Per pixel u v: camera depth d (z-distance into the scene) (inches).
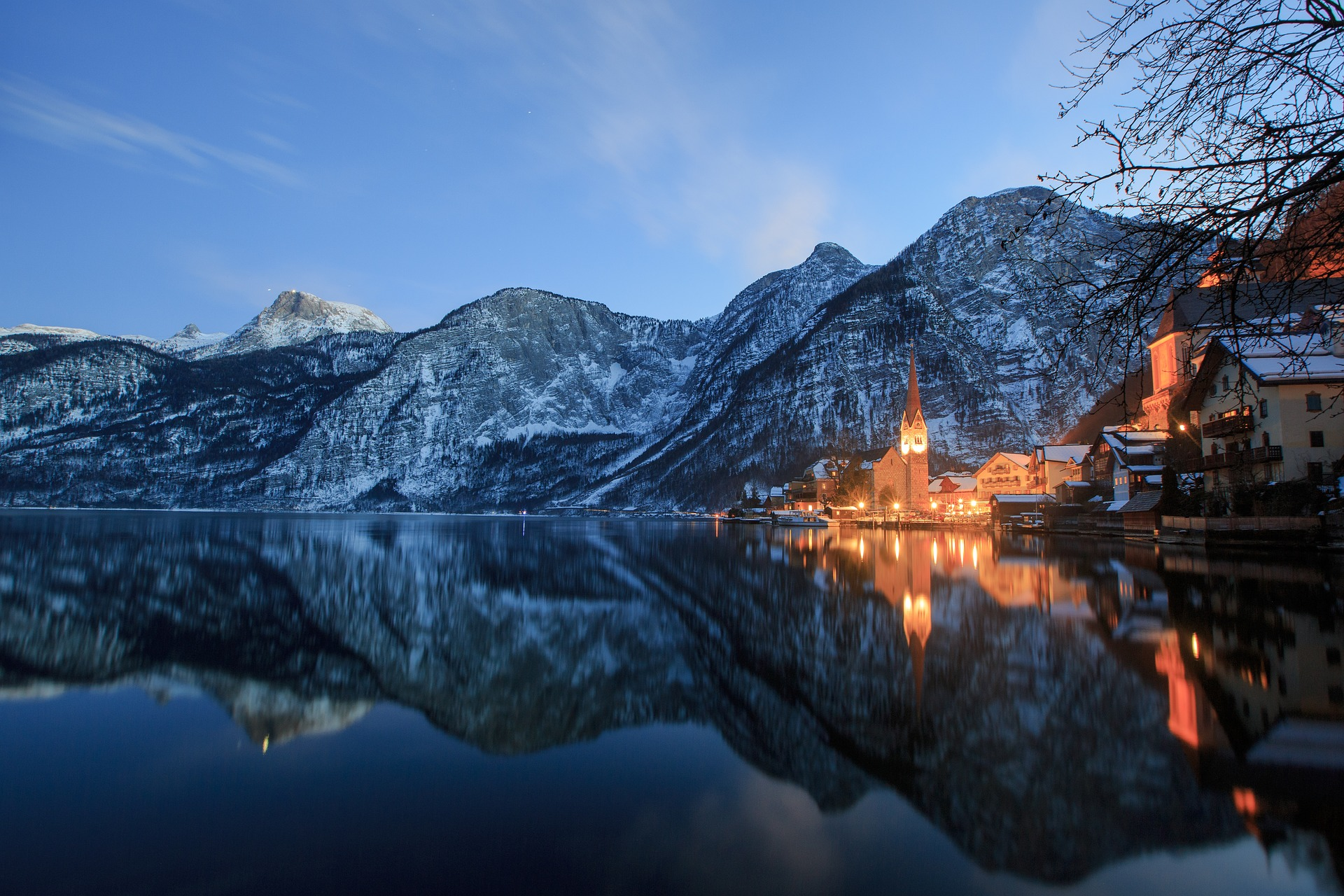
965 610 819.4
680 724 443.5
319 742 426.3
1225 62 238.4
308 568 1585.9
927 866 253.9
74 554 1897.1
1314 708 405.1
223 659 669.3
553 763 381.1
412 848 280.2
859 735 399.9
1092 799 301.1
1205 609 743.7
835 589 1085.8
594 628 811.4
